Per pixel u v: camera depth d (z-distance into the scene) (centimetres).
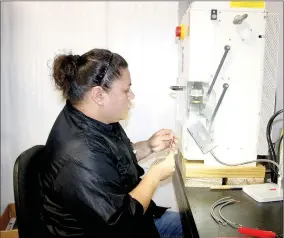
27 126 156
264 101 111
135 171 100
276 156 108
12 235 130
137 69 152
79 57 86
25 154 86
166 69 152
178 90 132
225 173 105
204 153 104
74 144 80
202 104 103
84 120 86
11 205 154
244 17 93
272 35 106
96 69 81
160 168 93
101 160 79
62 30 147
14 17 145
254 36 99
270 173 111
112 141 89
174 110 156
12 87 152
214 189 102
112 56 84
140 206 80
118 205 75
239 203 92
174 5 146
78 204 75
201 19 98
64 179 76
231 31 99
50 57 149
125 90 87
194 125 104
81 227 80
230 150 106
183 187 104
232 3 97
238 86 102
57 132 85
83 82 82
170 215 146
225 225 78
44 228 83
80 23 147
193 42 99
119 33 149
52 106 155
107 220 73
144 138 159
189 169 104
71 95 86
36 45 148
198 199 94
